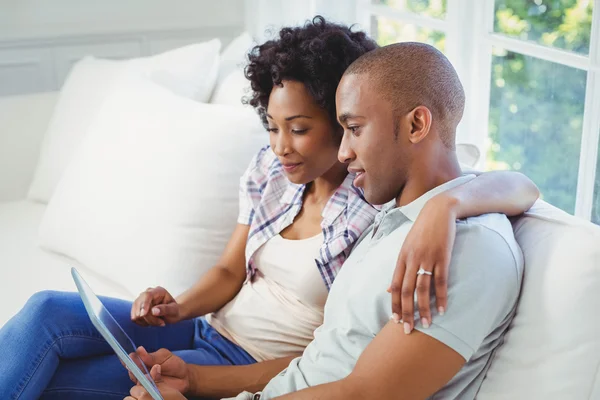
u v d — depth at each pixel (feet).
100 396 4.67
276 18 9.44
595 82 5.41
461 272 3.46
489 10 6.48
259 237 5.01
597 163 5.52
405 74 3.68
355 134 3.80
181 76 7.44
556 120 5.88
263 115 5.04
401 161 3.78
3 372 4.43
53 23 10.53
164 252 5.92
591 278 3.54
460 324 3.41
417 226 3.53
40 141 8.36
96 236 6.36
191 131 6.21
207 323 5.40
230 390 4.61
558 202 6.01
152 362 4.60
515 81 6.27
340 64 4.45
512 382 3.69
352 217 4.62
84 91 7.82
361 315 3.76
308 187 4.98
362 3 8.23
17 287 6.22
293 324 4.83
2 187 8.29
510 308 3.68
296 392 3.60
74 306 4.80
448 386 3.71
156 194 6.10
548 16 5.81
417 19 7.27
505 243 3.64
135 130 6.52
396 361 3.43
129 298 6.07
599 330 3.49
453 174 3.90
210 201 5.99
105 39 10.49
